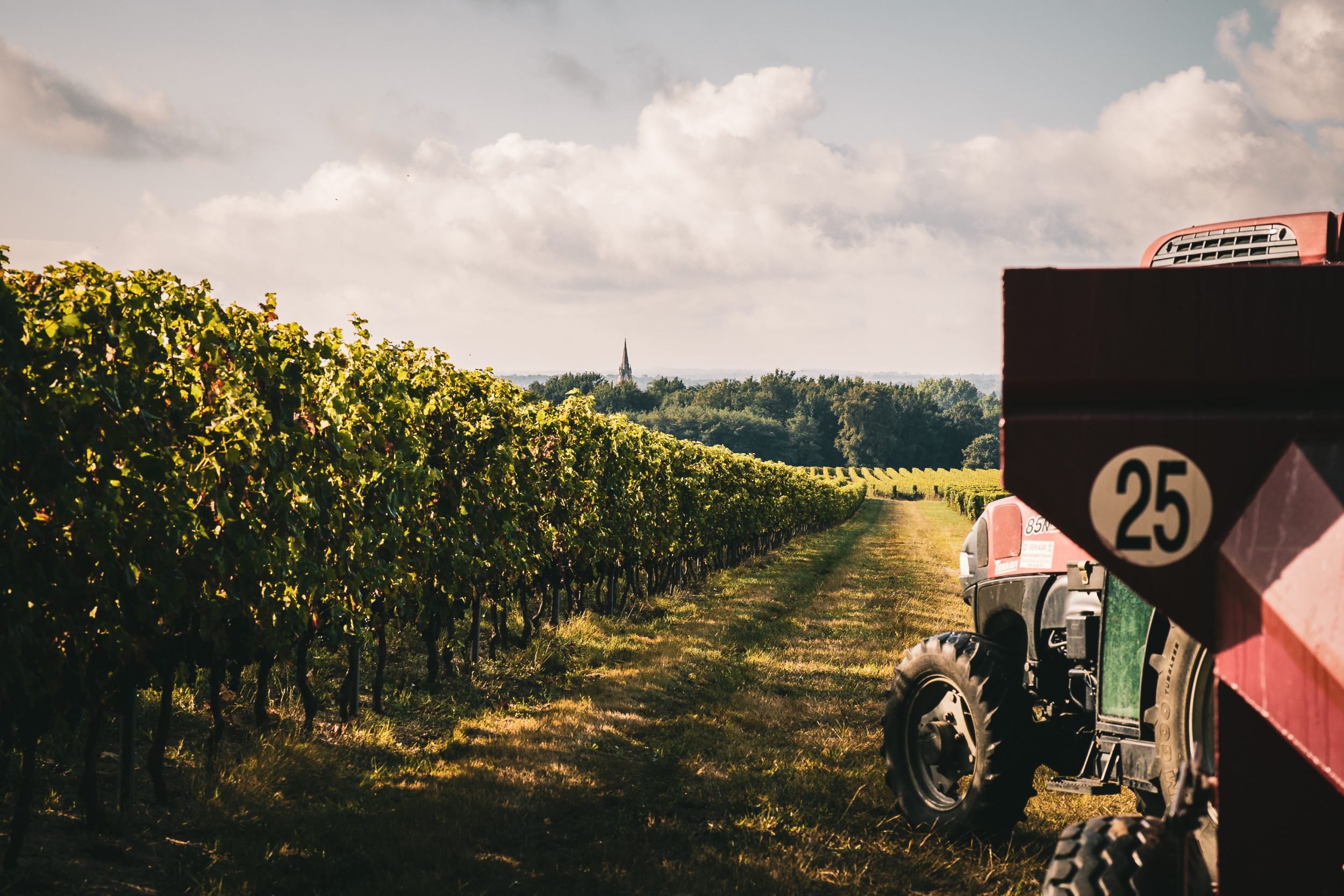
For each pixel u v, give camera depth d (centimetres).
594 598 1451
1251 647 181
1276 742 184
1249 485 189
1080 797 547
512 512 945
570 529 1131
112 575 439
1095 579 417
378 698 712
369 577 680
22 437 387
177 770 546
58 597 420
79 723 512
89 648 444
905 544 3167
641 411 14950
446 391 859
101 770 536
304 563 602
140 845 441
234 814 480
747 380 16538
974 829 453
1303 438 187
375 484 700
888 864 444
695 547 1767
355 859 441
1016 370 197
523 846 466
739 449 12738
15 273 439
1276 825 183
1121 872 256
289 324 617
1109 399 196
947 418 16475
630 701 766
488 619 1143
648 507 1468
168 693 495
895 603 1477
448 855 444
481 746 636
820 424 15275
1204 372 191
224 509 512
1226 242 396
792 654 998
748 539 2380
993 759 440
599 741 645
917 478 11062
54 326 416
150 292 477
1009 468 198
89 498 423
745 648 1032
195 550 496
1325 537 175
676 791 552
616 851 455
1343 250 364
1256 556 184
